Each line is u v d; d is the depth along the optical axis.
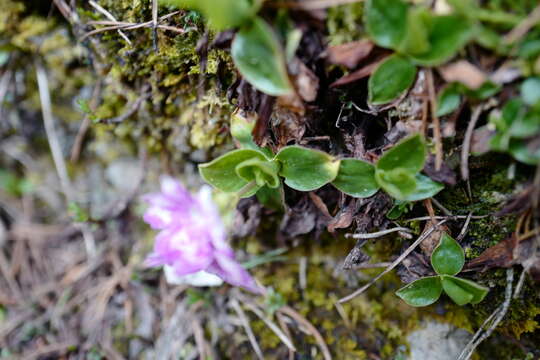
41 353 0.19
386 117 0.13
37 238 0.21
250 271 0.17
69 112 0.20
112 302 0.19
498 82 0.12
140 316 0.19
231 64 0.14
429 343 0.15
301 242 0.17
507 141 0.12
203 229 0.13
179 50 0.14
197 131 0.16
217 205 0.13
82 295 0.20
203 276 0.17
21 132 0.21
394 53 0.12
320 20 0.12
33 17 0.18
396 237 0.15
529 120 0.11
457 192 0.13
